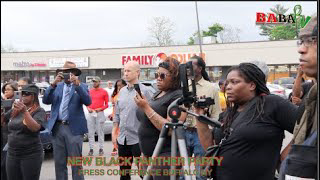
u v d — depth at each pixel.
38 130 4.49
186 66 2.82
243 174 2.62
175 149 2.83
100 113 8.90
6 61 46.22
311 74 2.05
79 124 5.44
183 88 2.82
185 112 2.92
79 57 43.62
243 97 2.74
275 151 2.64
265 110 2.62
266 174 2.61
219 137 2.83
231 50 38.25
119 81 7.53
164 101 3.50
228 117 2.79
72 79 5.40
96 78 9.10
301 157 1.98
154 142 3.52
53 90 5.48
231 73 2.77
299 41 2.10
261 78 2.73
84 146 9.99
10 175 4.55
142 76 41.25
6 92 5.33
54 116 5.43
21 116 4.43
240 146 2.62
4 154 4.88
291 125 2.55
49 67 45.00
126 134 5.06
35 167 4.53
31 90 4.54
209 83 4.76
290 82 25.11
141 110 3.61
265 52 37.25
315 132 2.02
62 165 5.43
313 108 2.06
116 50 42.41
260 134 2.57
